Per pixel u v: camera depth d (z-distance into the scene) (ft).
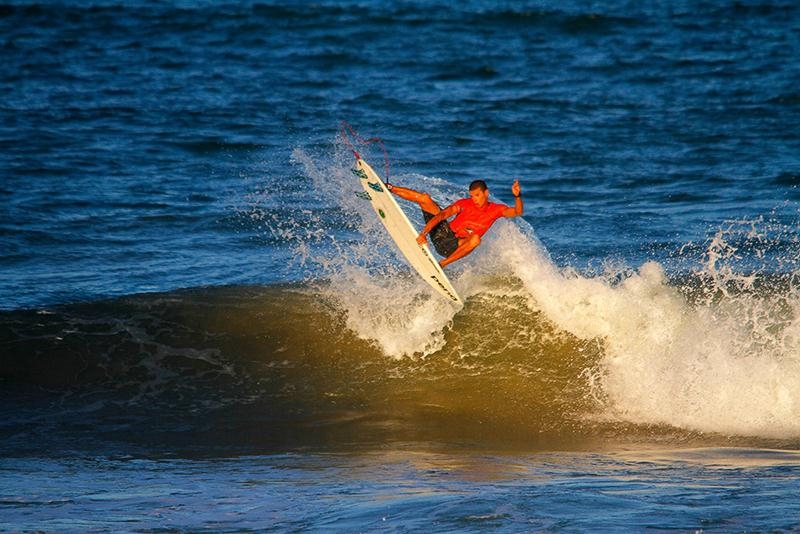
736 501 73.36
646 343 124.06
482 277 140.05
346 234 179.93
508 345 127.95
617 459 96.48
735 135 261.85
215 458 100.53
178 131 261.65
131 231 183.62
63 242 175.63
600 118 281.33
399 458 98.73
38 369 123.34
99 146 246.06
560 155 244.63
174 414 114.11
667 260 165.37
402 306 135.95
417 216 184.85
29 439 106.63
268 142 253.24
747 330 123.85
